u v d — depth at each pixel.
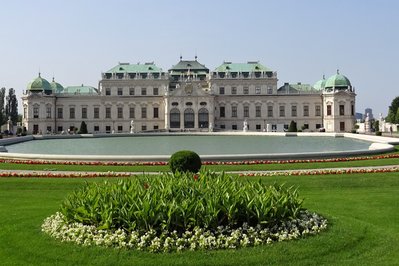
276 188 18.81
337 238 16.33
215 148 71.25
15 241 16.77
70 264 14.28
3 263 14.66
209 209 15.84
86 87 168.12
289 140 96.94
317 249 15.22
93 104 161.38
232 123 161.38
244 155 44.81
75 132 151.00
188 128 155.38
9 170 39.97
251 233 15.76
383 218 21.67
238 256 14.44
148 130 158.00
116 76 161.25
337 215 21.06
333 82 160.12
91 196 17.27
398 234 18.00
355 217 21.84
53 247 15.68
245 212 16.31
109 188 18.17
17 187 31.73
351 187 31.56
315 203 25.38
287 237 15.89
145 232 15.61
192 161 32.34
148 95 160.75
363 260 14.68
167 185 17.72
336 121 156.00
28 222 19.69
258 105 161.12
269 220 16.20
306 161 44.50
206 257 14.37
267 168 40.06
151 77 161.00
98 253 14.80
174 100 155.88
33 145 83.12
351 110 156.12
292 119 161.25
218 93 161.00
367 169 38.22
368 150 50.69
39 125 156.12
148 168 40.56
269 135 122.44
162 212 15.68
